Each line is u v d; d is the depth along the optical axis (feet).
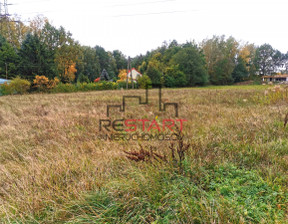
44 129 15.26
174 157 7.82
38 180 7.32
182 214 5.19
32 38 97.86
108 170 8.03
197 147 9.17
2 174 8.37
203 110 19.93
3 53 97.96
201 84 153.48
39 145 11.96
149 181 6.72
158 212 5.49
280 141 9.25
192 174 7.11
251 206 5.25
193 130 12.53
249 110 17.35
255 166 7.66
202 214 5.05
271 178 6.43
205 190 6.47
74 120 17.30
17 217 5.68
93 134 13.38
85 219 5.31
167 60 183.73
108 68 219.00
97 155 9.66
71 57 131.75
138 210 5.56
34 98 40.73
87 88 87.10
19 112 22.48
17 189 6.89
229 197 5.74
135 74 153.28
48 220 5.50
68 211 5.64
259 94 29.43
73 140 12.33
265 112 15.64
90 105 27.40
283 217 4.83
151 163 7.91
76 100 34.22
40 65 98.32
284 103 19.76
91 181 7.09
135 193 6.28
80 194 6.28
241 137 10.28
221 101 26.71
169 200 5.78
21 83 65.26
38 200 6.21
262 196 5.71
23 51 96.48
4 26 113.19
